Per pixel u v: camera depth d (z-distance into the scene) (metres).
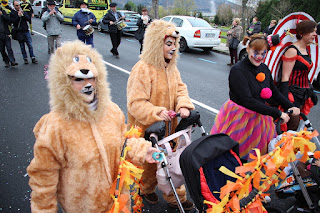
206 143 1.93
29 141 4.04
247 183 1.78
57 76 1.50
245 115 2.72
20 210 2.74
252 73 2.63
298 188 2.46
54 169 1.57
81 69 1.49
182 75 7.75
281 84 3.22
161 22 2.43
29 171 1.55
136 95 2.41
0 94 5.86
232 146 2.00
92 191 1.66
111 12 9.27
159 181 2.19
